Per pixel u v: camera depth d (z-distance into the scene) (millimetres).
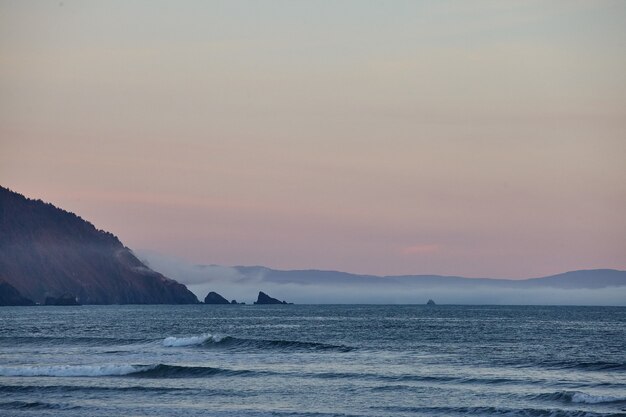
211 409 57438
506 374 72938
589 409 56594
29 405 58531
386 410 56938
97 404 59219
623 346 105750
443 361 83062
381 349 98000
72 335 133875
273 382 68500
